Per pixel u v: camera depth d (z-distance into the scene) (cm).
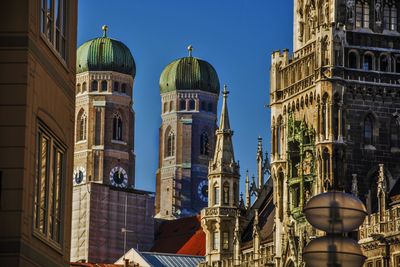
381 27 19350
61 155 9406
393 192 18625
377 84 19062
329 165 18588
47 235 8838
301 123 19462
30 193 8238
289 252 19450
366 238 17688
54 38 9106
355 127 18888
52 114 8944
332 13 19162
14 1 8281
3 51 8238
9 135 8125
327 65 18838
